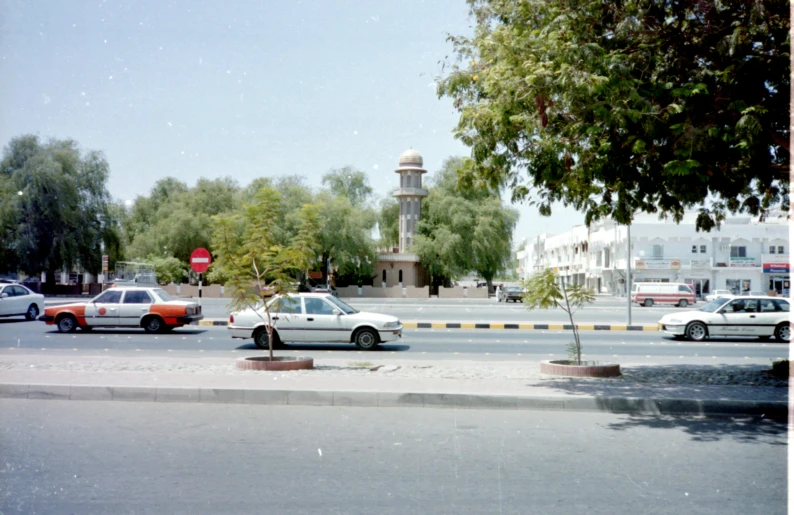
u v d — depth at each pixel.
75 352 16.30
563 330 25.22
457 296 62.19
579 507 5.05
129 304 21.73
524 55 9.50
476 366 13.39
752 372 12.78
